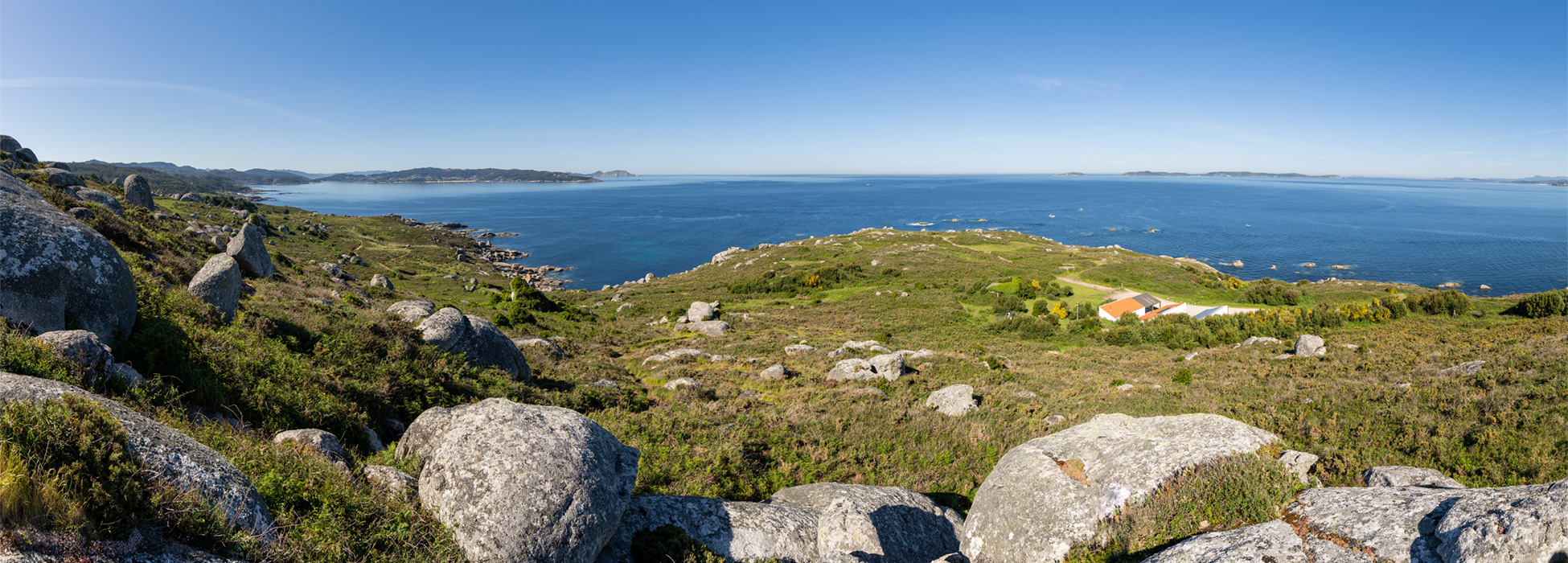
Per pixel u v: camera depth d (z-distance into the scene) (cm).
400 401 1370
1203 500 651
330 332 1578
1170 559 567
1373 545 510
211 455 560
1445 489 586
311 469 679
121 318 1020
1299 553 524
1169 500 655
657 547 746
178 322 1155
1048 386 2619
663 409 1897
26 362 684
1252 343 3828
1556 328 3023
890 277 9119
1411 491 585
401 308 2266
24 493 409
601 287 12181
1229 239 17250
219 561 475
